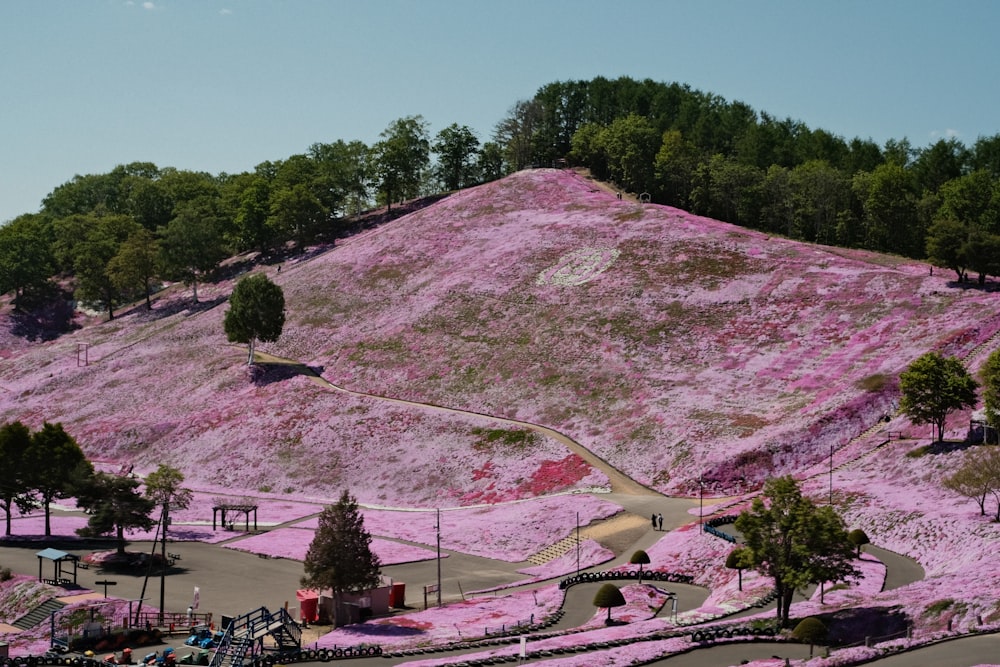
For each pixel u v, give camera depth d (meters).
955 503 99.00
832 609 75.75
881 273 165.50
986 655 59.06
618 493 130.12
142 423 174.62
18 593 102.81
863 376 139.12
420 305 195.38
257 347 197.25
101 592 102.69
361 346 186.75
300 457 156.00
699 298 171.88
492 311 185.75
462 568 113.62
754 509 77.00
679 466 133.12
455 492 141.00
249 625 81.25
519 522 124.31
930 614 68.44
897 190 191.12
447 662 70.81
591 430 147.50
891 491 107.75
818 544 73.69
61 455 128.50
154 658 80.25
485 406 159.88
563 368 163.38
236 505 133.50
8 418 190.88
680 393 149.50
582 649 72.12
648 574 99.81
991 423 112.06
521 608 91.56
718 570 97.00
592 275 187.50
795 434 130.25
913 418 117.62
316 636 87.62
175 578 109.69
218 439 165.12
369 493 145.50
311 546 93.62
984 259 151.62
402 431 156.00
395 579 108.88
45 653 84.31
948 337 140.50
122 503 118.44
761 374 149.62
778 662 63.53
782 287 168.75
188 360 198.00
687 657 68.06
